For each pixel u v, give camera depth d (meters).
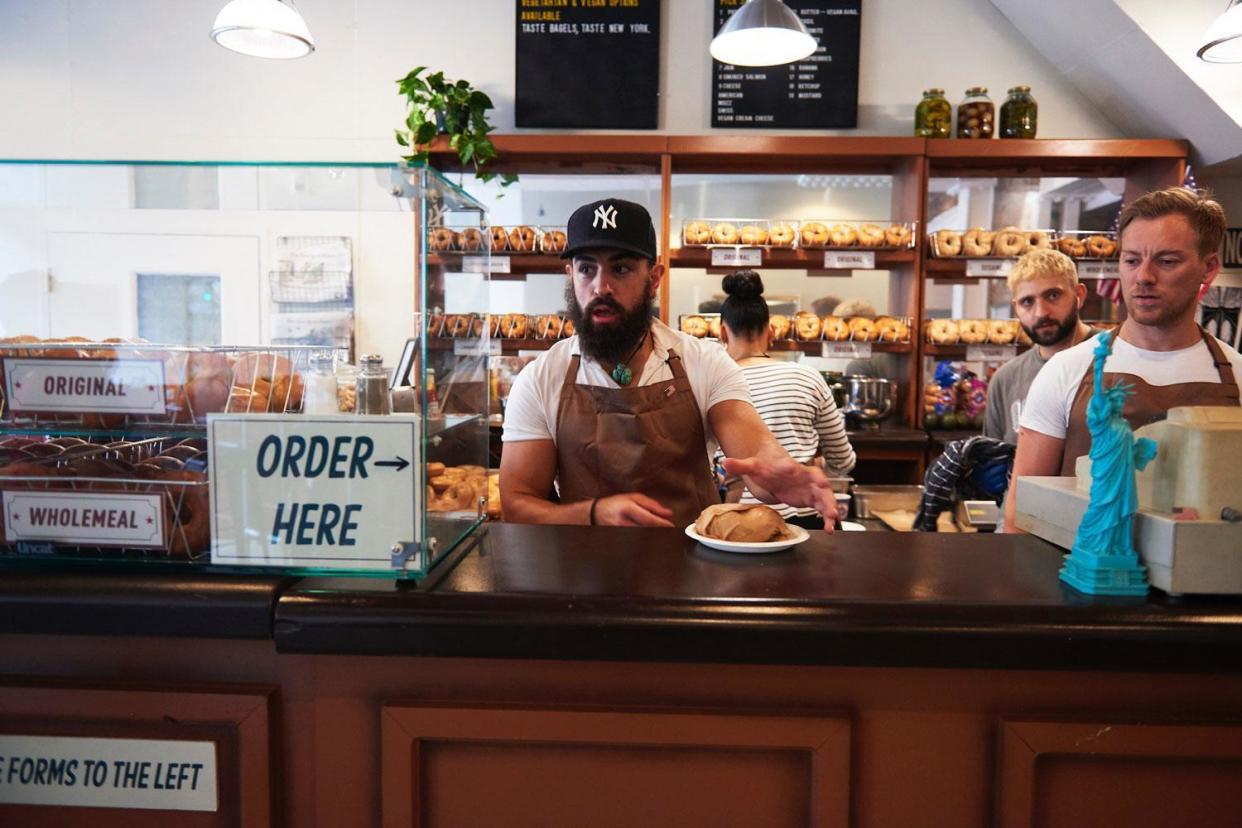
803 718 0.93
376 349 0.94
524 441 1.86
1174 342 1.64
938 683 0.95
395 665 0.97
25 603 0.94
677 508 1.80
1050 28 3.94
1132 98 3.88
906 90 4.24
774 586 0.96
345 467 0.93
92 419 0.95
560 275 4.31
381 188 0.92
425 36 4.25
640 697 0.96
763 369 2.54
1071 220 4.20
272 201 0.94
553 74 4.20
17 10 4.18
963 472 2.04
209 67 4.24
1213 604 0.90
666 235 3.86
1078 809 0.94
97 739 0.99
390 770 0.95
